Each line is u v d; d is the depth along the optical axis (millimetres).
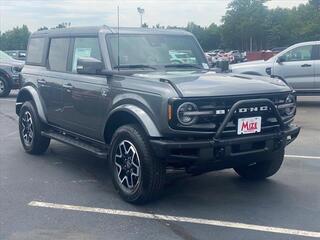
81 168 7137
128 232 4762
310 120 11492
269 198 5738
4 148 8508
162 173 5262
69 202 5625
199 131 5027
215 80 5480
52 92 7223
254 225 4910
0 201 5660
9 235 4684
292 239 4570
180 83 5219
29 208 5426
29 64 8164
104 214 5238
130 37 6469
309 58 13742
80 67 6195
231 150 5129
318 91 13734
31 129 7879
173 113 4965
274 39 66750
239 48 73375
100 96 6035
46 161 7559
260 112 5285
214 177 6637
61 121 7070
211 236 4652
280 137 5430
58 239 4594
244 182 6402
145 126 5160
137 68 6215
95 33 6445
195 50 6934
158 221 5039
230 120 5145
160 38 6699
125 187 5590
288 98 5660
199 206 5477
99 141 6238
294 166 7215
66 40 7133
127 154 5496
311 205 5488
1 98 16688
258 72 14164
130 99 5477
